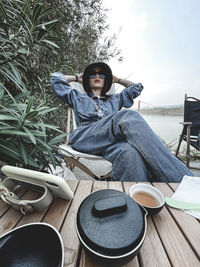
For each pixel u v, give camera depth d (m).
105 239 0.22
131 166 0.74
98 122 1.00
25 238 0.26
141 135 0.76
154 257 0.26
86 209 0.27
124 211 0.26
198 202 0.41
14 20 0.73
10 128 0.53
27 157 0.60
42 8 0.69
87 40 1.88
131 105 1.49
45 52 1.30
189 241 0.29
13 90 1.03
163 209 0.38
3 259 0.22
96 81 1.48
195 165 1.76
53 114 1.39
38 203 0.35
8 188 0.43
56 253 0.24
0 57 0.79
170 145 2.19
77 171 1.56
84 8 1.69
